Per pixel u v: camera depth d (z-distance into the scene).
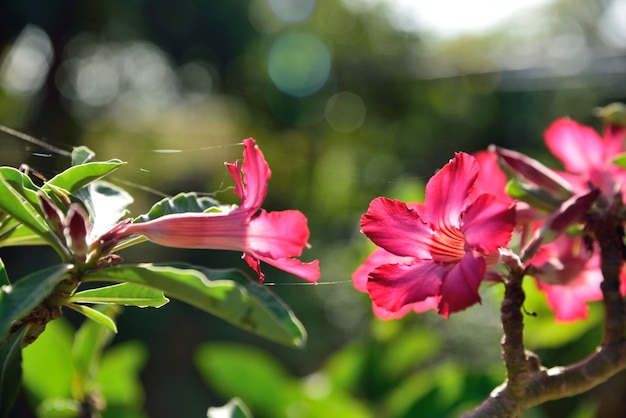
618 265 0.66
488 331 1.70
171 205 0.64
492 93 4.10
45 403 0.84
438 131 4.47
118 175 1.23
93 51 3.32
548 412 1.21
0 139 0.85
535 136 3.72
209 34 4.11
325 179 3.48
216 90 4.20
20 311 0.55
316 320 2.87
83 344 0.81
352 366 1.16
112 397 0.89
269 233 0.61
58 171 0.78
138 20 3.64
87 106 3.25
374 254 0.67
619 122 0.73
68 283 0.59
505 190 0.70
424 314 1.28
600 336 1.14
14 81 2.75
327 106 4.43
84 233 0.58
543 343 1.02
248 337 3.03
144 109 3.72
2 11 2.64
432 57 4.16
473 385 0.95
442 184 0.62
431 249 0.62
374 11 4.66
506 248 0.64
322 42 4.63
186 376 2.93
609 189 0.70
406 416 0.94
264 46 4.36
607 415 0.99
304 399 1.04
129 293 0.62
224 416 0.74
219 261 3.08
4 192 0.59
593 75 2.72
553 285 0.71
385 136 4.47
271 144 4.18
